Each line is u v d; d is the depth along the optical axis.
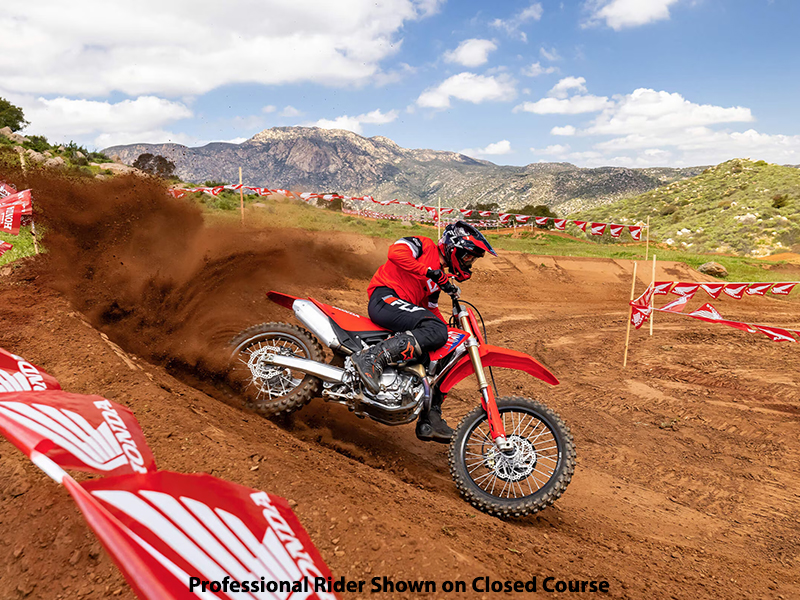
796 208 64.94
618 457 5.78
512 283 17.42
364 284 13.55
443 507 3.39
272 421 4.57
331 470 3.35
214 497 1.00
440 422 4.23
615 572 2.96
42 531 2.11
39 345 4.17
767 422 6.93
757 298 19.03
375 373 3.95
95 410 1.12
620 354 9.97
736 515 4.77
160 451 2.79
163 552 0.87
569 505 4.42
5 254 8.08
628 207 94.31
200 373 4.88
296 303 4.62
